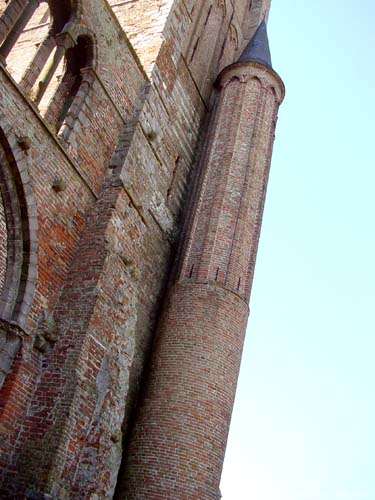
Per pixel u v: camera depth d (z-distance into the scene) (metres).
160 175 20.97
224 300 19.56
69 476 12.23
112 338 14.61
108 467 13.45
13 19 14.64
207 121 26.50
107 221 15.85
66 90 17.28
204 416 17.19
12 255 13.46
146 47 21.73
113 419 14.03
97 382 13.69
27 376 12.90
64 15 17.16
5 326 12.66
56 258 14.63
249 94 25.61
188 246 21.17
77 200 15.73
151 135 19.72
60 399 12.70
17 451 12.18
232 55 32.47
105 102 17.61
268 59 27.34
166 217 21.41
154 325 19.81
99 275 14.63
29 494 11.41
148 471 16.09
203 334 18.61
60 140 15.51
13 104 13.65
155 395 17.62
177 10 23.45
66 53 17.58
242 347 19.75
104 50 17.73
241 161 23.36
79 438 12.71
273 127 25.97
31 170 13.96
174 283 20.38
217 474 16.83
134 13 23.52
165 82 21.75
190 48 26.52
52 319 13.99
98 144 17.03
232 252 20.84
